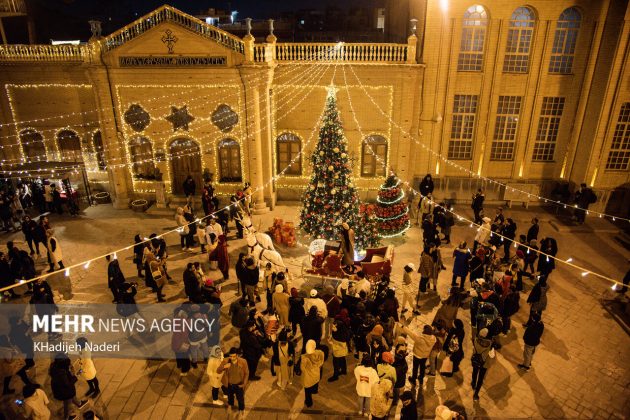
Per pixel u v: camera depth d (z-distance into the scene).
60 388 9.07
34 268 14.50
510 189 21.17
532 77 19.95
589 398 10.44
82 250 16.98
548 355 11.79
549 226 19.58
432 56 19.52
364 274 13.42
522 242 14.49
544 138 21.11
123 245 17.38
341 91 19.70
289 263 16.06
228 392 9.67
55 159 21.89
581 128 20.47
